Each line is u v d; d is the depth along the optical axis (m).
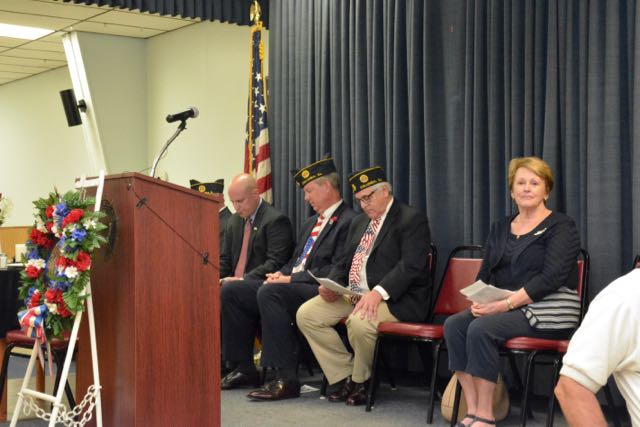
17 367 5.90
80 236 2.79
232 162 7.31
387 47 5.11
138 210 2.85
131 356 2.83
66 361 2.88
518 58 4.44
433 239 4.84
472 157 4.65
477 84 4.61
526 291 3.55
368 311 4.15
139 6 6.18
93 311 2.95
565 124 4.22
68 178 10.10
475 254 4.59
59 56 9.42
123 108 8.31
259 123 5.97
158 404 2.89
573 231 3.66
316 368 5.46
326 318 4.38
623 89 4.04
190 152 7.86
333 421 3.86
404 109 5.06
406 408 4.15
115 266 2.89
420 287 4.34
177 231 2.98
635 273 1.48
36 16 7.48
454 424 3.67
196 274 3.05
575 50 4.19
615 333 1.43
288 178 5.86
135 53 8.37
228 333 4.80
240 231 5.35
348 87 5.44
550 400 3.45
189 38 7.80
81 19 7.59
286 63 5.91
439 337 3.86
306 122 5.72
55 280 2.90
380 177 4.44
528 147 4.38
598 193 4.03
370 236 4.52
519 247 3.74
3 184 11.49
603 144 4.03
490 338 3.46
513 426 3.72
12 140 11.22
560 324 3.56
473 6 4.67
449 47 4.82
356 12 5.31
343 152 5.41
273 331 4.45
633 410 1.46
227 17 6.53
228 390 4.72
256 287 4.79
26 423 3.92
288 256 5.14
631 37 3.98
